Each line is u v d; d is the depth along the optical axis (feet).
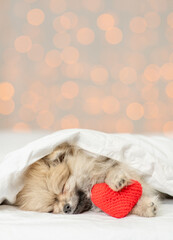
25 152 2.76
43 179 2.82
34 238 2.35
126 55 8.66
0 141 4.00
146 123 8.71
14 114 8.73
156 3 8.61
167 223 2.45
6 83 8.70
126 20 8.63
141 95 8.68
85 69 8.67
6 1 8.58
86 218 2.58
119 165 2.83
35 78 8.70
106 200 2.65
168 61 8.70
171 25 8.64
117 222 2.50
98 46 8.64
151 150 2.91
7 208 2.81
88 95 8.69
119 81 8.68
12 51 8.68
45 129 8.74
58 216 2.64
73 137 2.84
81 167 2.85
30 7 8.60
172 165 2.86
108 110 8.68
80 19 8.63
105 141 2.85
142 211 2.65
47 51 8.66
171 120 8.72
